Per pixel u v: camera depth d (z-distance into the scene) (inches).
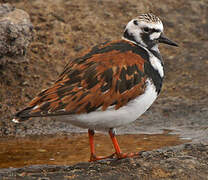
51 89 412.8
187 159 422.9
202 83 741.3
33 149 546.6
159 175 392.5
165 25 859.4
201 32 855.1
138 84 425.4
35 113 398.3
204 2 900.0
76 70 420.2
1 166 488.7
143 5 878.4
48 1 848.3
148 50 465.4
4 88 682.8
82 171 411.5
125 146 550.6
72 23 816.9
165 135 593.9
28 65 720.3
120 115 424.8
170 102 695.1
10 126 623.2
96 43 787.4
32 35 703.7
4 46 632.4
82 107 407.8
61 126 631.2
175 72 768.9
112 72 419.2
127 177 390.0
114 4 872.9
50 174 406.0
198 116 653.9
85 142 570.9
